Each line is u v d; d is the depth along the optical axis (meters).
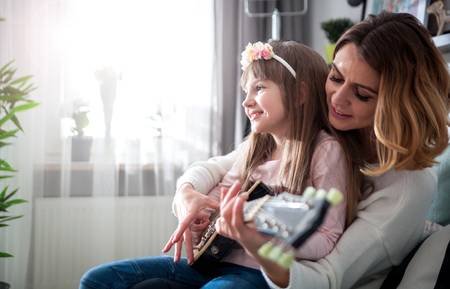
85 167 2.11
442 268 0.81
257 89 1.01
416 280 0.82
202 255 0.95
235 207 0.57
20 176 2.01
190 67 2.17
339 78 0.87
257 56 1.01
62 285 2.08
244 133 2.03
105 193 2.10
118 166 2.13
